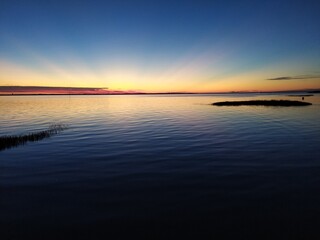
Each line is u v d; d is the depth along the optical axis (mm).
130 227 9320
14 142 24391
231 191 12539
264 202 11258
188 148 22188
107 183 13953
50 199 11938
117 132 31359
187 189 12891
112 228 9266
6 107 83625
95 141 25797
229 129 33062
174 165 17109
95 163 17906
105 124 39281
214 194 12211
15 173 15969
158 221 9727
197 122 41031
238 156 19250
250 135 28484
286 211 10383
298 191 12453
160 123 40156
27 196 12328
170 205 11102
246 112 58875
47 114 57625
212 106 84250
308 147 22188
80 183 14023
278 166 16609
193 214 10242
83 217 10125
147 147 22781
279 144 23547
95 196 12203
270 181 13859
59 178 14922
